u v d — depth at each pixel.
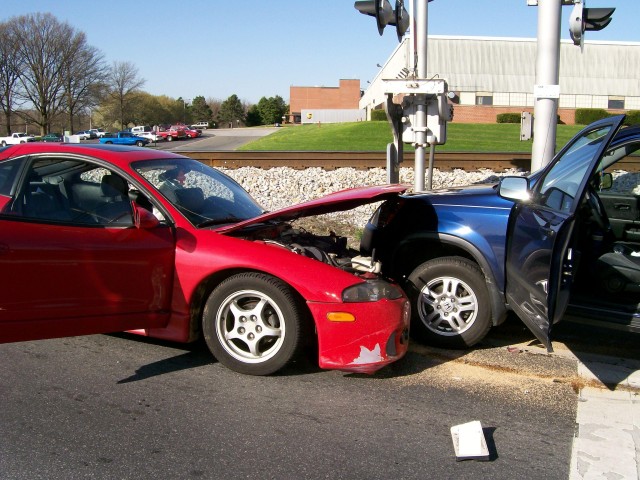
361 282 4.28
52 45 71.19
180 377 4.43
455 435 3.59
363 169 14.95
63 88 73.31
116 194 4.61
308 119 87.12
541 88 8.26
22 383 4.31
